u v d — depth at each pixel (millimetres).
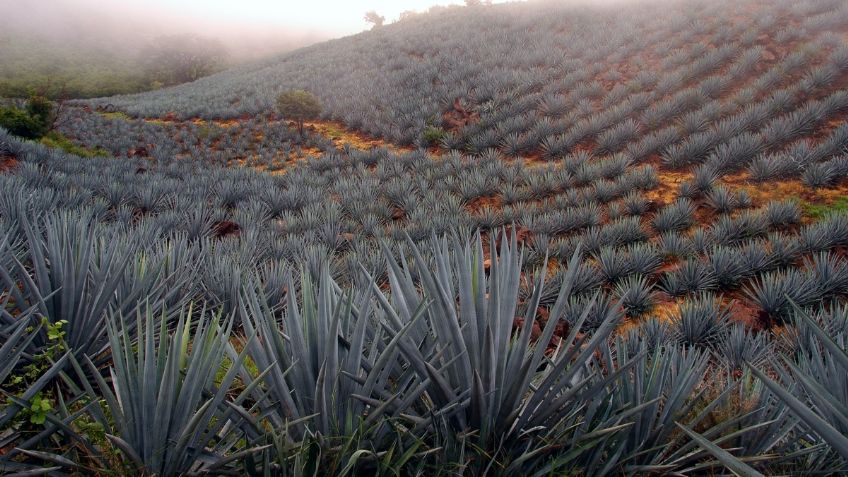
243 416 1987
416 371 2178
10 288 3340
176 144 25375
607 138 15789
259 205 12727
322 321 2301
